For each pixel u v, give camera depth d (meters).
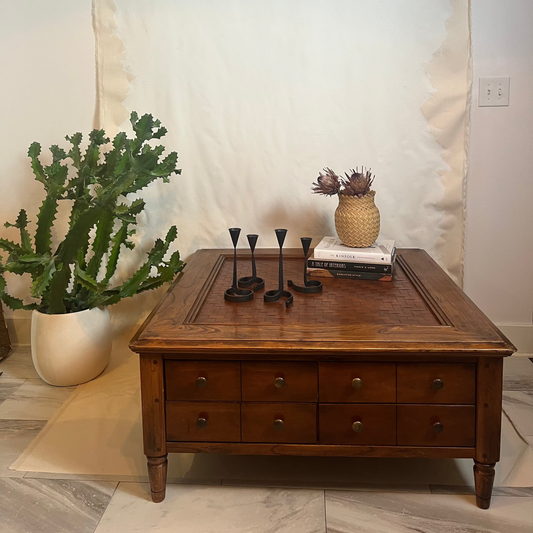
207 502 1.53
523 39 2.14
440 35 2.14
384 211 2.31
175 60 2.21
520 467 1.65
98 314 2.16
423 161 2.25
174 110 2.26
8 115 2.31
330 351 1.39
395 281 1.91
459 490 1.56
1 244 2.09
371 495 1.55
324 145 2.26
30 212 2.40
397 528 1.42
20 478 1.63
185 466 1.70
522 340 2.38
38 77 2.27
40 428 1.89
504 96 2.18
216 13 2.17
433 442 1.47
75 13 2.21
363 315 1.59
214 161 2.30
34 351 2.13
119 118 2.27
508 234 2.30
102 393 2.08
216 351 1.41
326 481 1.61
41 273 2.07
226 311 1.64
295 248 2.38
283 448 1.50
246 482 1.61
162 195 2.35
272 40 2.18
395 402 1.45
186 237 2.39
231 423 1.49
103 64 2.23
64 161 2.34
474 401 1.44
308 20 2.16
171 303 1.69
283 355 1.44
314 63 2.19
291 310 1.64
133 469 1.67
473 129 2.22
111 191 1.98
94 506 1.52
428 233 2.32
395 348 1.38
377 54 2.17
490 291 2.37
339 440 1.49
